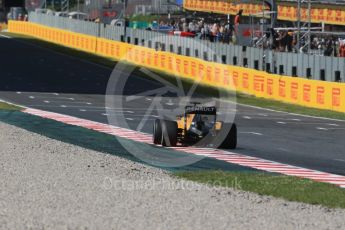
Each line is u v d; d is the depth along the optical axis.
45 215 41.53
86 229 38.41
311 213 46.59
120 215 42.25
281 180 62.31
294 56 171.75
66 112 124.44
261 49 185.50
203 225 40.41
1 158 64.19
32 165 60.75
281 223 42.25
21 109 124.31
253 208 46.66
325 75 162.25
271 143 94.50
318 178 66.81
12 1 159.75
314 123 125.00
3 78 185.50
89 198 47.25
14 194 47.50
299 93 158.75
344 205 51.50
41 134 91.69
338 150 89.31
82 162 63.94
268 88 169.00
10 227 38.28
